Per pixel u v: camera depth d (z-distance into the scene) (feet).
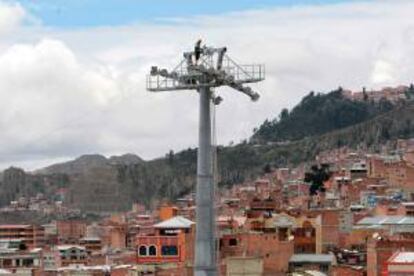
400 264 533.14
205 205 313.12
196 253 313.12
